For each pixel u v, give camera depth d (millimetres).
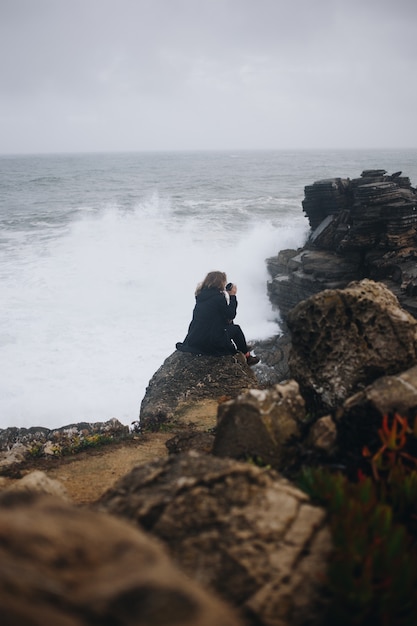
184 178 119938
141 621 1518
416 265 23906
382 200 26188
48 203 67250
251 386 8297
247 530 2688
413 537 3123
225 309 8672
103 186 97750
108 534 1836
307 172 138625
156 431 7277
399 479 3334
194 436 5992
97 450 6660
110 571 1674
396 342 4496
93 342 20922
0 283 27031
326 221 30359
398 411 3752
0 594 1437
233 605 2383
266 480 2998
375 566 2562
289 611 2391
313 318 4730
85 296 25891
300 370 4750
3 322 22281
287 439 4145
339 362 4582
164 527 2693
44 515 1849
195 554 2568
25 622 1381
